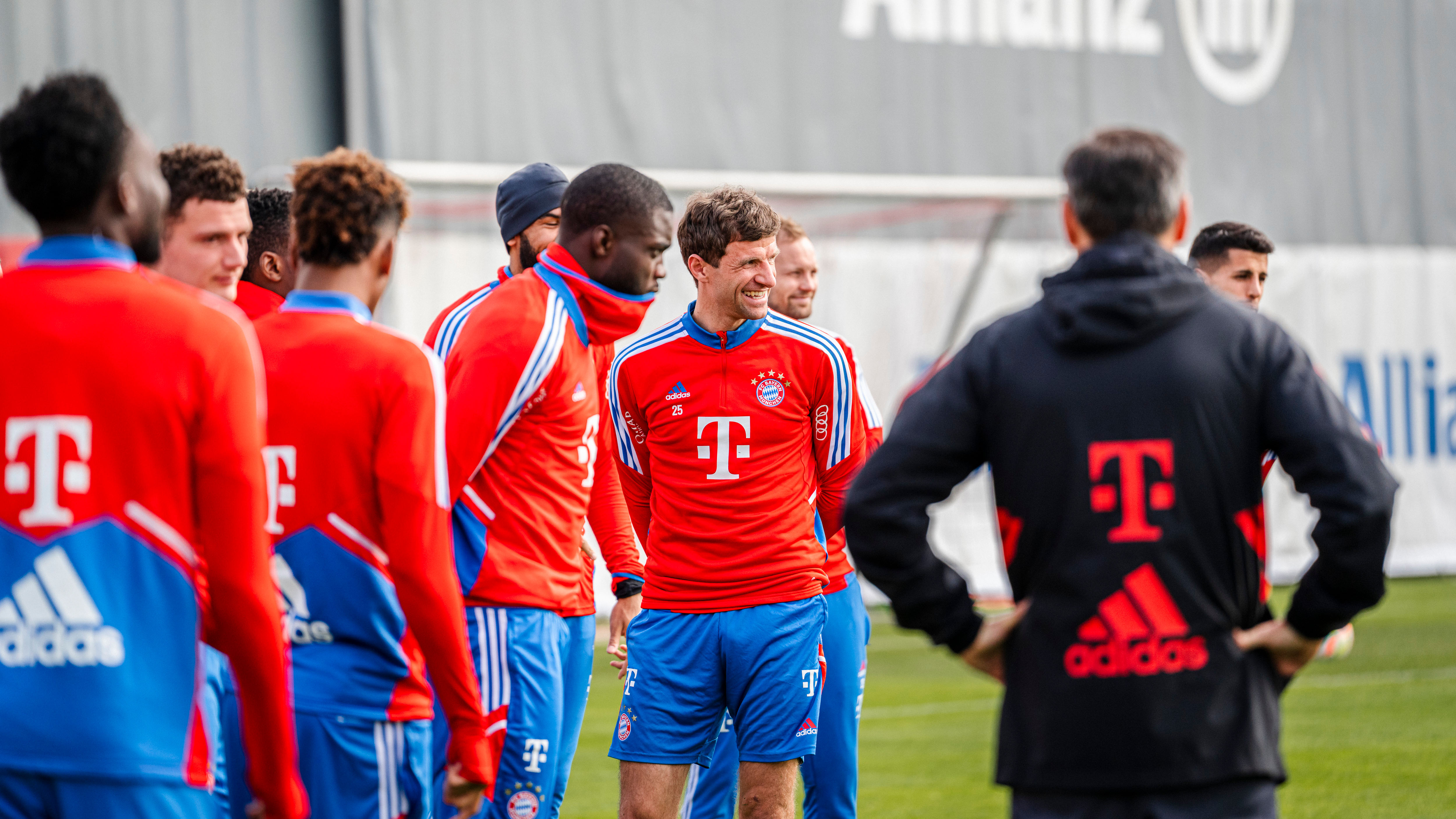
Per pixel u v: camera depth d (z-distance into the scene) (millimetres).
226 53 39906
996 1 47062
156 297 8031
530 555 11648
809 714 13781
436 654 9484
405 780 10000
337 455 9469
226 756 10117
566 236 11883
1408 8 51312
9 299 7902
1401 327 49719
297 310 9711
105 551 7805
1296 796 19484
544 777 11797
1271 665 8562
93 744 7684
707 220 13641
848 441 14344
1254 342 8469
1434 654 32719
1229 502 8359
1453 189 51625
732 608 13688
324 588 9586
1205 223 49062
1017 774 8508
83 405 7797
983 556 43594
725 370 13852
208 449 8000
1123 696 8234
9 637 7723
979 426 8719
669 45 43594
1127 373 8383
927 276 45594
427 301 40938
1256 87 49688
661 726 13836
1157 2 48750
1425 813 18516
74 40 38406
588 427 12117
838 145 45438
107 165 7953
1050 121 47719
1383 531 7969
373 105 40594
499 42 41938
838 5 45406
